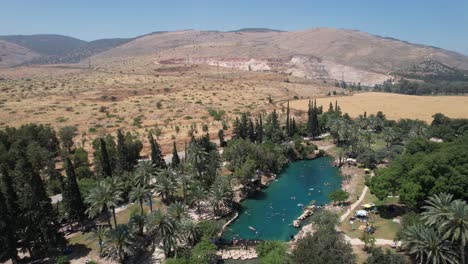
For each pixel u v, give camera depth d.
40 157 141.50
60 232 98.81
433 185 101.19
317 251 77.81
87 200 96.94
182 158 164.00
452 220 75.12
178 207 106.12
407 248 87.25
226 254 100.12
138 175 124.56
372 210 118.06
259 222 122.81
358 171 166.88
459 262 77.06
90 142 190.50
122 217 116.69
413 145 137.62
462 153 104.75
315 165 184.38
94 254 96.25
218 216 124.44
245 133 196.12
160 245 100.38
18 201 92.38
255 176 153.88
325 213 107.75
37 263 91.81
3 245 85.94
